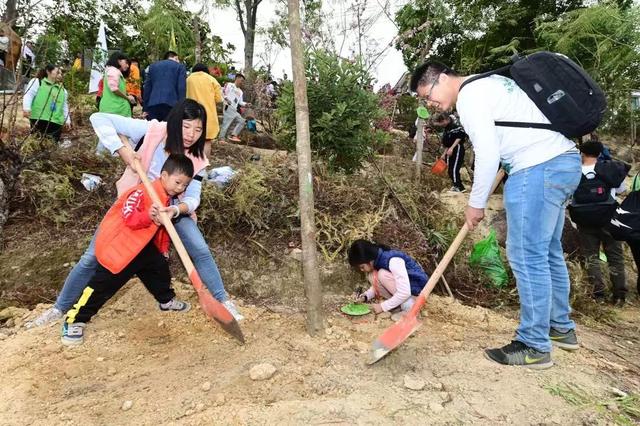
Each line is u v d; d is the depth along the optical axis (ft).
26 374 8.96
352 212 15.87
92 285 9.78
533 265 9.61
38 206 14.74
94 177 16.05
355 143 17.10
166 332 10.80
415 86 10.37
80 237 14.05
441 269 9.74
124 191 10.64
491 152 9.12
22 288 12.38
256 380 8.73
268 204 15.35
